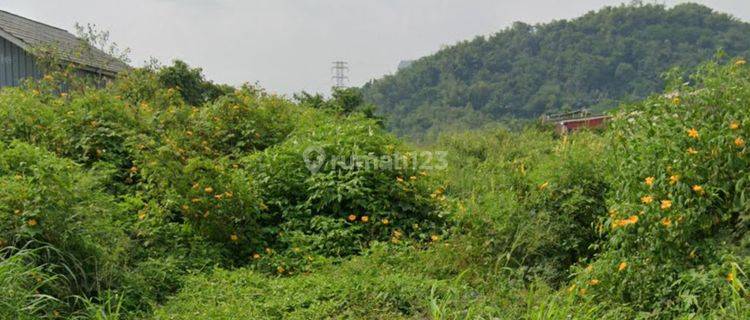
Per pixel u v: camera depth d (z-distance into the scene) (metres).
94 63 13.73
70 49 13.60
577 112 32.16
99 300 4.50
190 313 4.55
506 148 14.09
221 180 6.42
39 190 4.74
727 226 4.50
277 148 7.82
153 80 11.13
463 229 6.25
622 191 4.94
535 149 12.74
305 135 8.27
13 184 4.73
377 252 6.07
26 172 5.44
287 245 6.54
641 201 4.65
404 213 7.34
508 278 5.45
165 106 10.21
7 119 7.28
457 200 7.32
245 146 9.05
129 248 5.42
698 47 52.00
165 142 7.25
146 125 8.01
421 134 46.06
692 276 4.08
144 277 5.12
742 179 4.36
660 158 4.69
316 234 6.76
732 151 4.48
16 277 4.03
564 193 6.42
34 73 13.69
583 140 8.52
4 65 13.82
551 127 20.17
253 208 6.58
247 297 4.83
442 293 4.86
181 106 9.71
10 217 4.59
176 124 8.48
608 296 4.54
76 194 4.98
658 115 4.95
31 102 7.59
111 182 6.93
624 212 4.68
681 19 55.53
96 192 5.57
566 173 6.58
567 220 6.24
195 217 6.19
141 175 6.73
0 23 13.86
